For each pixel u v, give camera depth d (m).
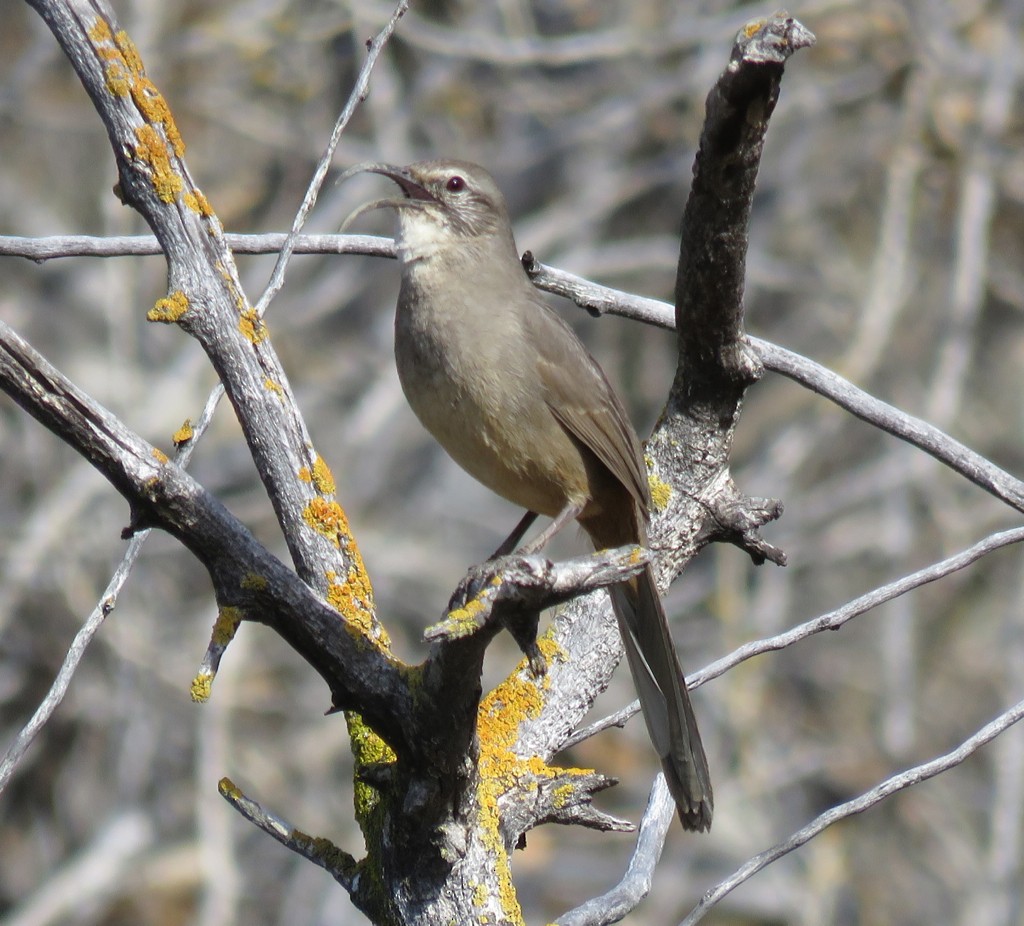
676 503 6.43
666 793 5.92
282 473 5.68
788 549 13.95
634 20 15.38
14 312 14.89
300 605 4.97
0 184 15.30
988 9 15.67
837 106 15.41
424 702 4.90
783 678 14.90
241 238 6.82
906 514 13.44
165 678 13.05
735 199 5.46
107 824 12.90
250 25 14.54
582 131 14.48
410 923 5.24
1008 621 14.46
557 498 7.28
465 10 15.59
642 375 15.32
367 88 5.89
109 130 5.61
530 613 4.73
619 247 15.16
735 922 13.29
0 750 13.48
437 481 15.48
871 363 13.13
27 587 13.06
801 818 13.99
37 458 14.09
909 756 13.65
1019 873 13.18
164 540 13.74
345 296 15.02
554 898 13.22
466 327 7.04
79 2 5.56
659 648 6.35
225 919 11.83
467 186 7.36
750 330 15.84
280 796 13.48
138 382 13.89
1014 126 14.72
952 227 15.21
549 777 5.67
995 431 15.63
